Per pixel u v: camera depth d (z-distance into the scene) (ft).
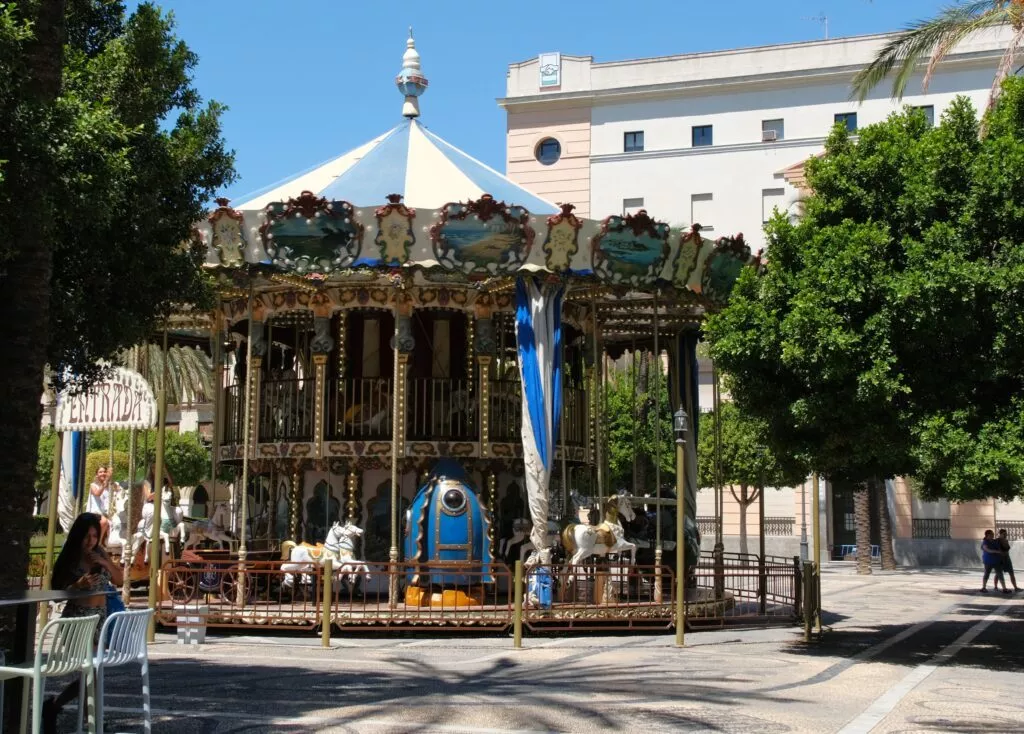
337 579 55.01
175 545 67.00
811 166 51.31
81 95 36.47
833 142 51.65
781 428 49.88
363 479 65.00
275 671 43.21
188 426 157.48
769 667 45.47
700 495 162.61
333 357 67.41
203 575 60.49
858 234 46.42
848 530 156.76
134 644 27.61
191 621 51.93
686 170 177.68
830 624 66.08
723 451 119.03
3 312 31.24
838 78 171.42
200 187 41.50
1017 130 48.91
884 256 47.32
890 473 49.98
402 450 61.26
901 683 41.68
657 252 59.47
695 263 62.13
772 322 47.42
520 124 185.47
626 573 61.31
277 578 63.36
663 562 68.44
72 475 58.90
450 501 59.57
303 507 65.62
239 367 71.82
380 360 67.21
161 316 45.85
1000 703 37.29
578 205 180.96
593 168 181.47
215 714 33.47
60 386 38.29
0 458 30.60
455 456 62.64
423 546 59.57
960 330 44.65
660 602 58.70
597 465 69.21
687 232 60.23
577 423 69.92
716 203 176.14
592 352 69.67
